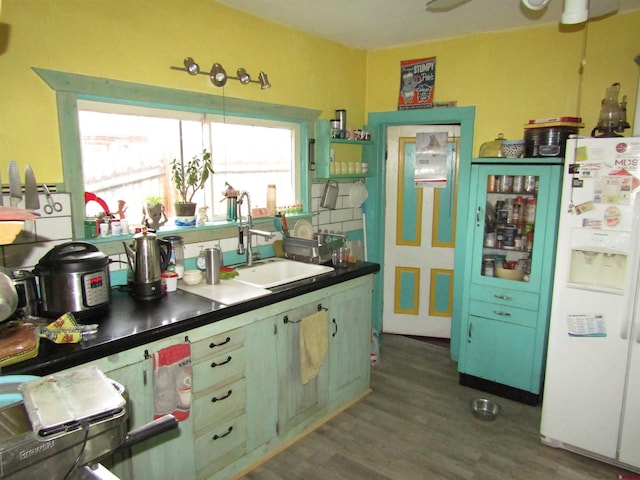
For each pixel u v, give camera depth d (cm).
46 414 83
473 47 332
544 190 277
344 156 368
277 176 320
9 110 189
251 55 283
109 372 168
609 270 236
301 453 246
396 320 412
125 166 238
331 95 348
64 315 171
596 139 224
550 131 275
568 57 299
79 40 206
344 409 291
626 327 222
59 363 151
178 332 186
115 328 177
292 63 312
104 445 91
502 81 325
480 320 311
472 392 316
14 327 155
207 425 208
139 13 225
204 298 217
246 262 288
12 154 192
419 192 390
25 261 198
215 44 262
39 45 194
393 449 250
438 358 369
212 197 278
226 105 270
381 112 378
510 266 307
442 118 351
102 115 225
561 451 250
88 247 193
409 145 387
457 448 252
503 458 244
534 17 292
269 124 305
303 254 294
